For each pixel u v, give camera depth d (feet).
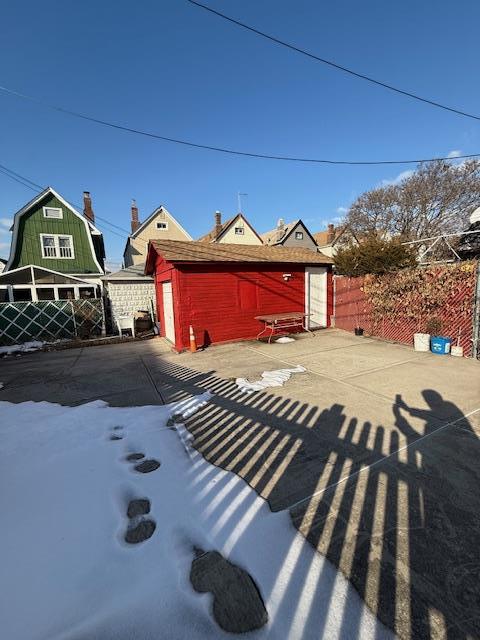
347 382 16.34
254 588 5.36
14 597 5.26
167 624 4.81
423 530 6.52
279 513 7.16
